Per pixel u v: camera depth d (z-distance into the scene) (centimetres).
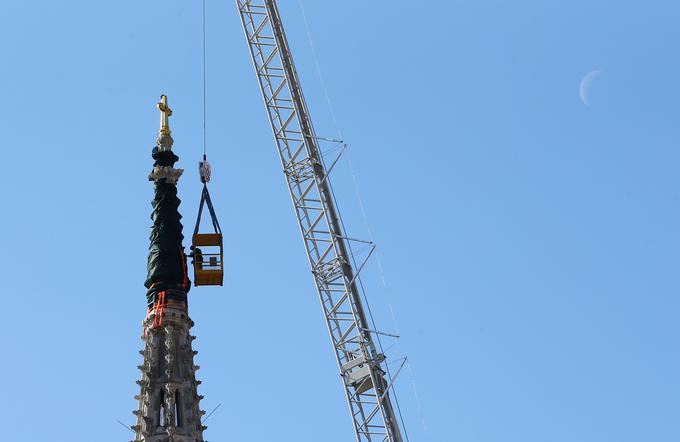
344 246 13550
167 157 16025
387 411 13000
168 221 15525
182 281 15138
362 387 13150
